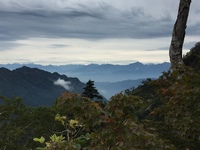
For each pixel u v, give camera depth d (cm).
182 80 487
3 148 2433
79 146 275
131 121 265
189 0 763
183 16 766
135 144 260
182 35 771
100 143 263
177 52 775
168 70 524
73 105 267
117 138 259
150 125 473
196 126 438
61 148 275
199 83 469
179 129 459
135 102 260
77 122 300
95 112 260
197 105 452
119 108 258
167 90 483
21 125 2605
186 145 451
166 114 479
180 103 456
